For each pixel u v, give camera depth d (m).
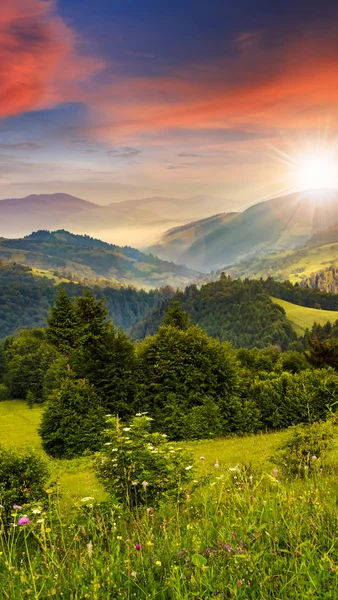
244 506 4.47
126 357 44.72
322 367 54.56
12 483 12.77
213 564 3.46
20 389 104.56
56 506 5.04
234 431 44.00
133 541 4.03
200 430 42.06
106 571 3.40
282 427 43.94
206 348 46.72
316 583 2.98
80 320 46.94
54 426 39.06
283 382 46.47
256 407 45.28
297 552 3.34
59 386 43.06
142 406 43.88
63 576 3.44
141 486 8.23
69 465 28.66
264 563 3.33
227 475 5.80
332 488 5.14
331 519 4.06
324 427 12.69
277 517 4.23
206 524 4.20
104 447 9.20
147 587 3.34
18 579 3.53
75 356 46.41
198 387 44.94
